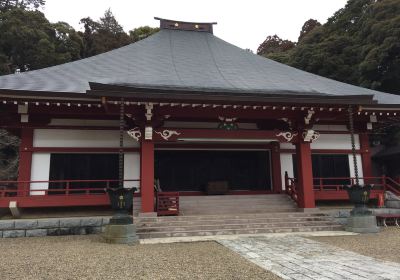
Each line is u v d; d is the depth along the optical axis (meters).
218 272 5.91
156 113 12.21
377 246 8.55
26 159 13.12
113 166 13.95
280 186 15.75
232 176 16.19
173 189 15.58
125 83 11.87
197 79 14.29
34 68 34.47
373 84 25.64
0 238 10.43
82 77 14.10
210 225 11.12
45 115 13.42
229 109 12.86
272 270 6.05
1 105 12.46
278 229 11.21
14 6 41.97
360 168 16.22
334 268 6.22
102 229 11.24
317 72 30.73
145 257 7.18
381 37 26.34
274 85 14.59
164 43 19.81
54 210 12.44
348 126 16.39
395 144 22.33
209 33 22.48
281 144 16.23
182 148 15.95
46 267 6.26
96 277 5.58
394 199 14.02
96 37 45.12
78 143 13.66
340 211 12.72
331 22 37.50
